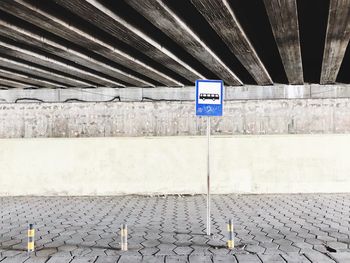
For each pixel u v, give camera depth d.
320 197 13.31
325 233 7.60
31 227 6.45
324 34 11.47
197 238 7.27
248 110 15.91
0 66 12.91
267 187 14.27
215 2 7.24
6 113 16.42
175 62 12.20
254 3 8.98
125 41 9.84
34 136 16.38
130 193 14.39
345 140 14.26
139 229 8.16
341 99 15.53
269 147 14.35
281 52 10.91
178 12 8.26
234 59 13.55
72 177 14.48
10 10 7.44
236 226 8.41
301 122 15.70
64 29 8.71
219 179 14.37
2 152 14.60
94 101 16.45
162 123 16.16
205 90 7.61
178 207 11.46
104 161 14.49
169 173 14.40
